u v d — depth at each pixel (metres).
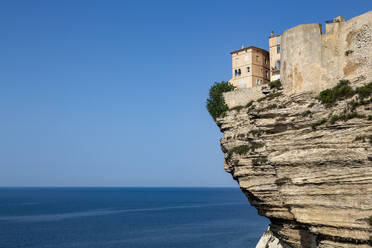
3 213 159.50
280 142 33.41
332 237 29.33
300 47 35.72
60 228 111.25
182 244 83.88
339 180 28.95
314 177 30.30
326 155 29.77
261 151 36.53
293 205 31.39
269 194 35.88
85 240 90.62
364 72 31.80
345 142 29.25
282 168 32.44
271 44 56.53
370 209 27.36
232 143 41.47
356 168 28.28
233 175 42.41
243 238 90.25
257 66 56.88
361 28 32.50
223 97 44.69
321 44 34.91
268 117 36.78
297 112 34.56
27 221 129.12
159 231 104.31
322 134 31.00
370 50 31.61
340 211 28.81
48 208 188.62
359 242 27.95
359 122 29.19
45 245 84.44
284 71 37.31
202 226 113.31
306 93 34.75
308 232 34.19
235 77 58.19
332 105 32.28
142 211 170.12
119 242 87.81
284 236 36.69
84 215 151.00
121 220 132.25
